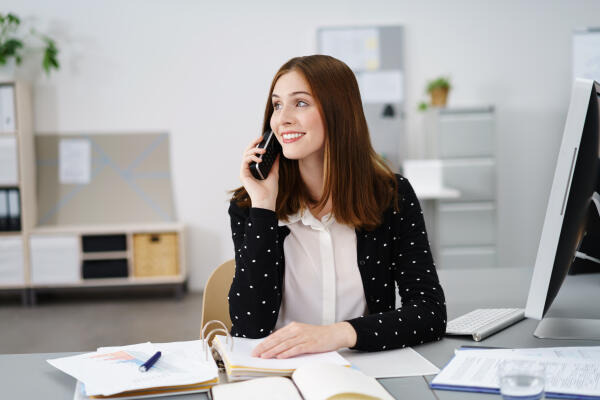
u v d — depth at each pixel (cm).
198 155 521
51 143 512
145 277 486
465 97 516
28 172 491
